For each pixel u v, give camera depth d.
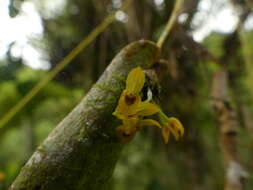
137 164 0.35
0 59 0.28
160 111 0.09
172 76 0.23
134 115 0.09
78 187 0.09
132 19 0.25
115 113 0.08
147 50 0.10
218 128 0.20
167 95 0.25
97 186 0.09
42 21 0.29
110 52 0.26
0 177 0.21
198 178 0.30
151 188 0.35
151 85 0.09
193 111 0.26
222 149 0.19
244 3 0.23
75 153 0.09
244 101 0.27
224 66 0.21
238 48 0.26
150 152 0.32
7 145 0.46
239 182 0.18
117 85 0.09
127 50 0.10
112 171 0.09
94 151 0.09
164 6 0.24
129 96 0.08
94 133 0.09
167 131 0.09
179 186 0.32
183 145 0.30
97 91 0.09
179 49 0.20
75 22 0.29
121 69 0.10
